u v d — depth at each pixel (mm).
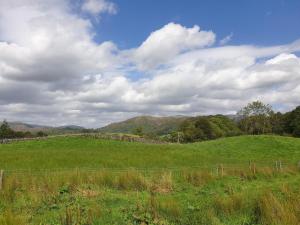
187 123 150000
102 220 13516
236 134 135000
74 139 69500
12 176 21781
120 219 13750
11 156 43406
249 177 30594
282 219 12625
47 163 39281
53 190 18844
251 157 61969
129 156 48594
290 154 64375
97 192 19203
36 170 31578
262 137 77062
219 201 15688
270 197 14648
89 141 67875
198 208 15602
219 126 158500
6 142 66562
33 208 16125
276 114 133750
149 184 22625
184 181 26203
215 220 13820
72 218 13492
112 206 16078
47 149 57844
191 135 139250
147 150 59656
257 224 13422
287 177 31906
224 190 23375
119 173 25547
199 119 146000
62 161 41062
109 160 43469
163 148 64438
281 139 75438
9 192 18281
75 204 16203
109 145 64938
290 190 18203
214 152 65500
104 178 23391
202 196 19984
